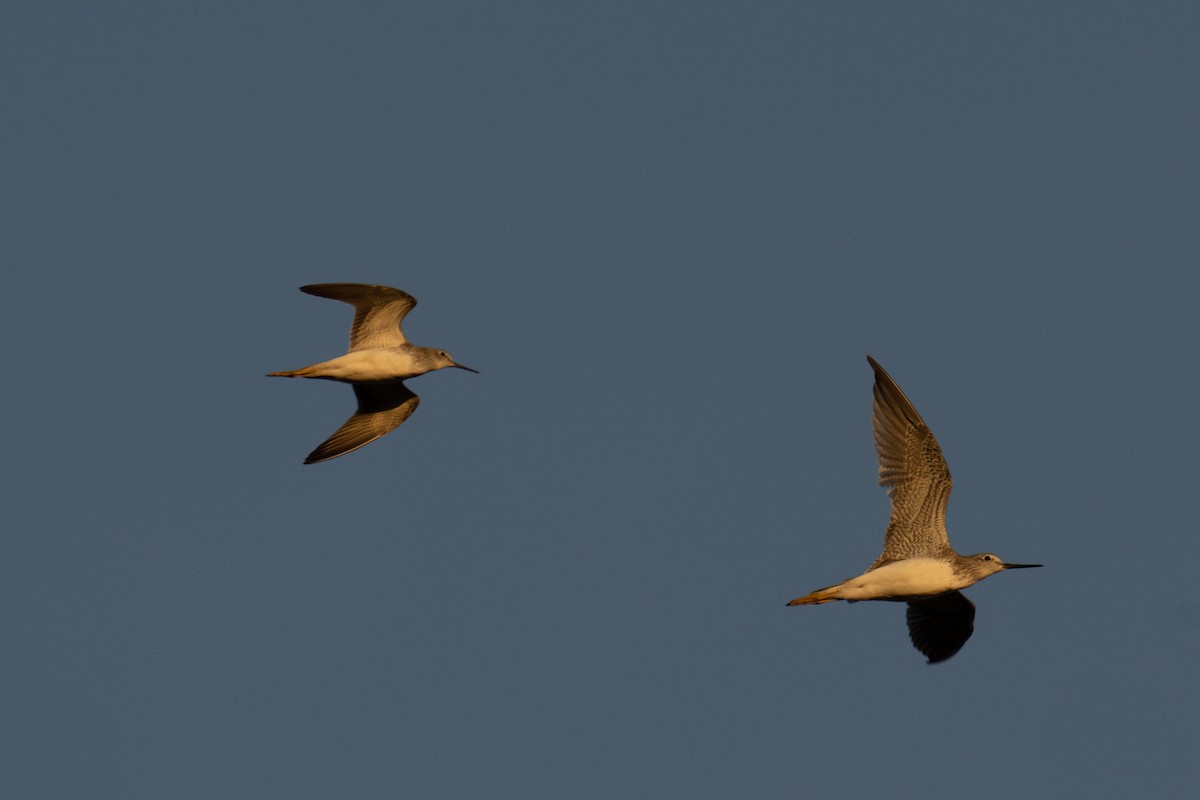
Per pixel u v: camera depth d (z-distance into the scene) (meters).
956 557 23.58
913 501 23.97
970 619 25.47
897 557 23.81
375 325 30.25
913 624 25.98
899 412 24.16
